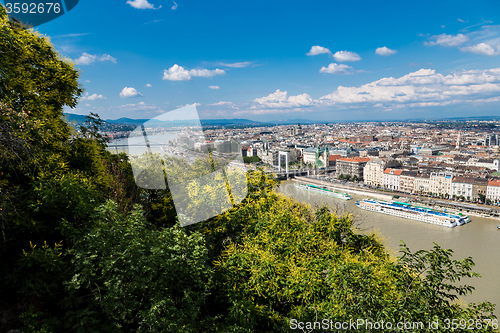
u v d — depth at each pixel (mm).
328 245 17469
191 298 12438
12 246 11805
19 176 13539
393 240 75000
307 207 22438
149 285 11086
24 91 16016
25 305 10641
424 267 11438
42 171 13023
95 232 10727
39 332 9406
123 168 16188
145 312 10359
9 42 12828
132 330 10781
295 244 17094
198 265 12383
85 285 11172
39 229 12586
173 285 12703
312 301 14500
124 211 14375
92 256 10445
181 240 12008
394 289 11688
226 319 13766
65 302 10383
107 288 10477
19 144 10945
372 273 12406
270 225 17578
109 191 16906
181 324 11016
